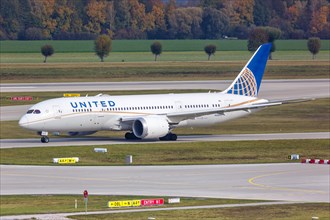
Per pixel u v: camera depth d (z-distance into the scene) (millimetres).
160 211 150500
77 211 150000
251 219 144500
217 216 146625
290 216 147625
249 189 179250
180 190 177875
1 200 165875
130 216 145000
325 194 173000
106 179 193375
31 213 147875
